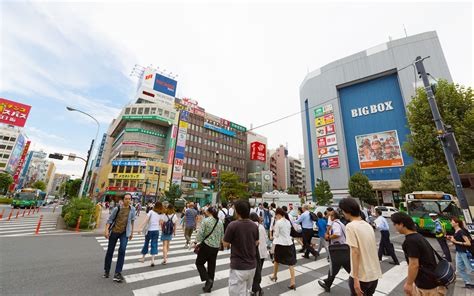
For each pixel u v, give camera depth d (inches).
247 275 110.8
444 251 255.4
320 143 1793.8
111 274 190.5
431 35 1499.8
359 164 1605.6
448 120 611.2
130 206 192.5
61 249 277.7
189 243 337.7
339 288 178.5
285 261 181.0
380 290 179.5
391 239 454.6
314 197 1700.3
